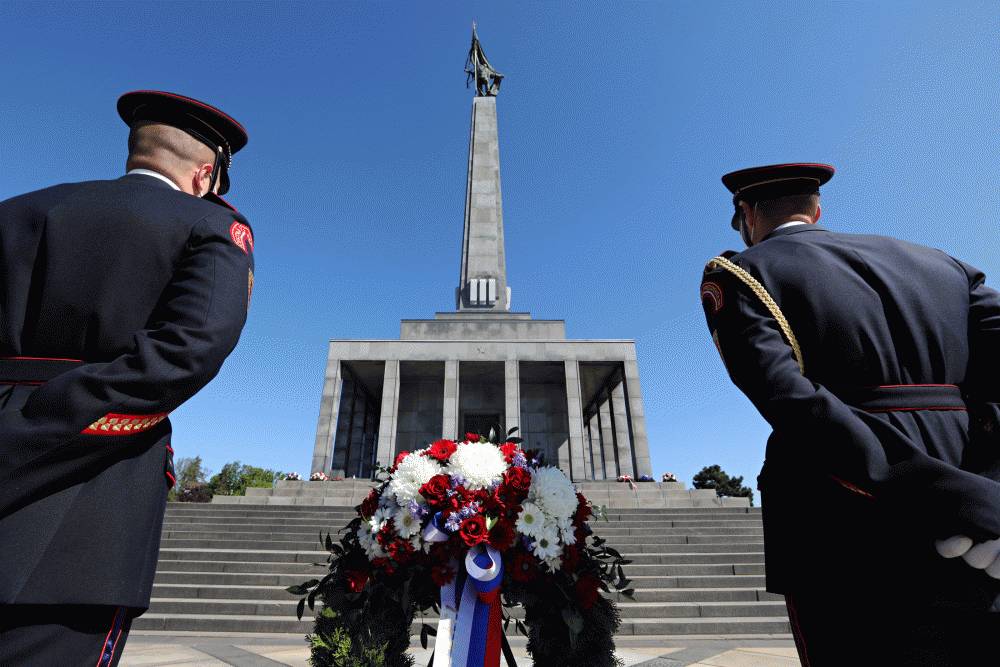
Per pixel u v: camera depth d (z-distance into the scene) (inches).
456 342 1077.1
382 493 133.6
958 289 73.5
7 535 58.6
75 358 70.3
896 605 53.9
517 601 126.5
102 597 62.2
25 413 59.5
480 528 117.8
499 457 129.7
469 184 1298.0
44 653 58.9
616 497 772.6
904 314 68.3
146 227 75.2
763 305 69.9
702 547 500.4
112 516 65.7
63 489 63.4
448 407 1025.5
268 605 368.2
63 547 61.2
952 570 50.4
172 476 78.6
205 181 93.4
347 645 120.1
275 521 578.2
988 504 48.1
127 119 94.5
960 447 63.3
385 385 1037.8
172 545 505.0
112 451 63.7
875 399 65.6
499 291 1211.2
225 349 69.8
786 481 69.2
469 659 113.1
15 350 69.6
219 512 608.4
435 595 128.6
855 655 56.7
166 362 63.6
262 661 246.4
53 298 70.1
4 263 72.6
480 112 1371.8
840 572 58.7
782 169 90.0
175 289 72.8
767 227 90.0
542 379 1185.4
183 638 317.4
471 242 1241.4
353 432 1170.0
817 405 56.6
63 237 72.9
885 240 78.5
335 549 134.6
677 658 261.6
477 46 1466.5
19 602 56.6
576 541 131.4
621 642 313.3
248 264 80.7
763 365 63.1
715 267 77.3
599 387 1224.8
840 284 70.0
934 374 67.7
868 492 54.5
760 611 375.6
